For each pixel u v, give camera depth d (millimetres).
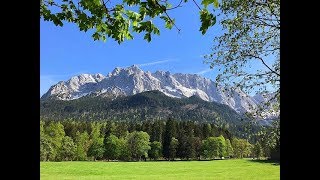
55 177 63250
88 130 140750
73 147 121938
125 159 134500
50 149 116375
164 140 136375
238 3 14641
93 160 132875
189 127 138625
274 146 14078
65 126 136000
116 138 137250
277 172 55844
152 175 66562
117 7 6199
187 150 134000
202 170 76062
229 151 132750
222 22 15062
